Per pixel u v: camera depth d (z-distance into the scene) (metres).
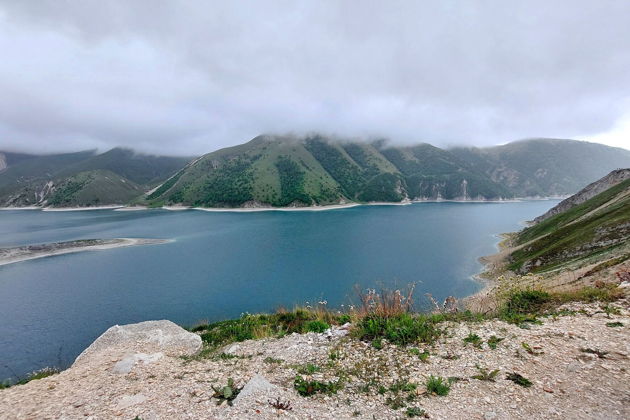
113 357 10.33
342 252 98.00
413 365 7.31
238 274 77.31
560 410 5.17
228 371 8.06
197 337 12.30
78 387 7.68
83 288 67.94
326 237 125.69
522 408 5.35
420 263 81.94
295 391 6.66
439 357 7.49
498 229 137.88
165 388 7.20
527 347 7.26
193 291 65.50
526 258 63.97
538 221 134.62
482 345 7.76
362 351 8.39
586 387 5.65
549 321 8.66
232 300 60.41
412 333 8.61
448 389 6.14
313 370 7.63
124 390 7.22
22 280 74.00
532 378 6.17
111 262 90.62
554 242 63.31
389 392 6.41
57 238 135.62
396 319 9.54
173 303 59.25
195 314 54.19
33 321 51.56
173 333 12.61
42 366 38.19
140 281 72.56
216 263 88.31
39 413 6.36
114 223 187.75
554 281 32.78
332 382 6.96
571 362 6.48
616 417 4.79
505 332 8.29
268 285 68.69
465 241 110.44
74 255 100.00
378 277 71.25
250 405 6.04
